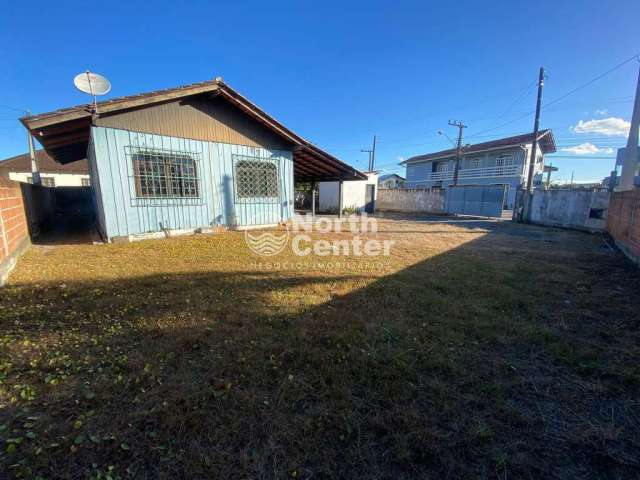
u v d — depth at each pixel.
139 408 1.66
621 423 1.65
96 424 1.54
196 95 7.74
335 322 2.75
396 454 1.42
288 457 1.39
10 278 3.88
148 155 7.05
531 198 12.84
